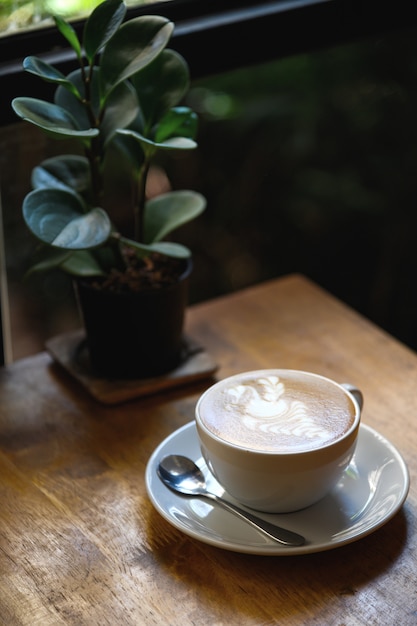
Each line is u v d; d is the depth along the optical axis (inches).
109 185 45.8
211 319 38.7
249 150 58.6
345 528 28.2
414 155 56.4
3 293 40.8
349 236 60.7
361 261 62.1
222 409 28.7
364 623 26.1
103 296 33.2
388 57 53.8
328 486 28.1
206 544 28.4
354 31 42.1
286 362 36.2
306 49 41.4
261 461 27.0
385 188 57.7
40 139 38.1
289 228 60.9
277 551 26.9
